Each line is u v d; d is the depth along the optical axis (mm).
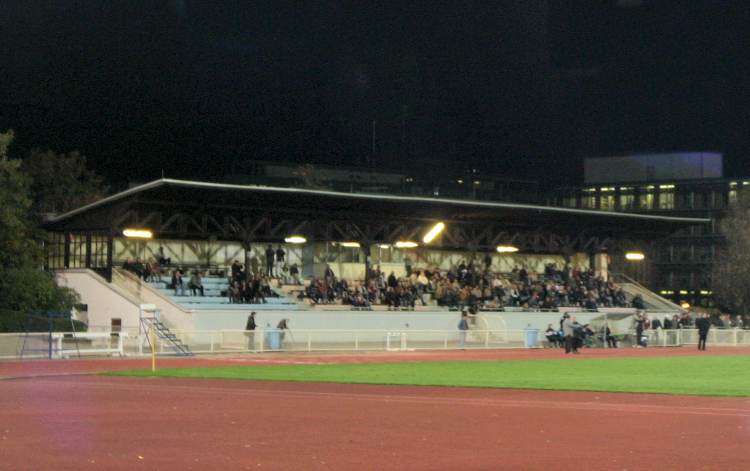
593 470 15203
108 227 71062
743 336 81500
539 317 82750
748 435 19578
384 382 36031
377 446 17844
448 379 37906
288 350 63125
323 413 24109
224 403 26969
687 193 142875
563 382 36312
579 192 151750
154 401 27516
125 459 16141
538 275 96875
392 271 85500
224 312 68750
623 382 36281
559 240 95375
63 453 16766
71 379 37781
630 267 144375
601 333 78938
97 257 76000
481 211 84250
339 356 59188
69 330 62375
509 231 92188
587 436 19391
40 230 77938
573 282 94375
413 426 21172
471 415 23688
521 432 20078
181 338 58094
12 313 63188
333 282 79312
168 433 19719
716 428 20844
